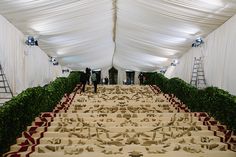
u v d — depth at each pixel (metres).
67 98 15.50
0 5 9.71
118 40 19.44
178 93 15.40
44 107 11.82
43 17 11.70
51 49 17.67
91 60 24.75
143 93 18.59
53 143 8.84
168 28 14.09
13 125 8.36
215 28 12.98
